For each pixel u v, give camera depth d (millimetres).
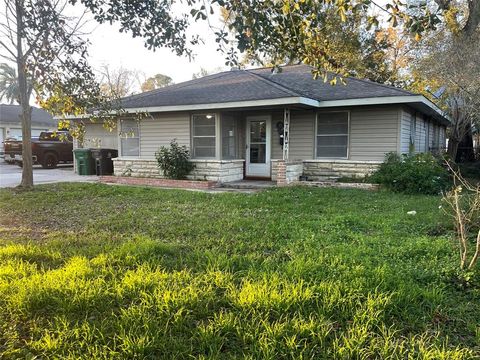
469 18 13734
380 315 2658
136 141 12836
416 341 2398
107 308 2814
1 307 2814
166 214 6469
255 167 12344
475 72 10680
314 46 3785
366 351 2264
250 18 3318
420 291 3033
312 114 11398
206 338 2389
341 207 7066
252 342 2377
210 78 14445
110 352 2238
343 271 3430
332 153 11266
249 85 11852
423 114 13500
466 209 5750
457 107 13172
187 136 11859
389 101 9656
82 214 6688
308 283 3125
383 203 7441
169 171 11648
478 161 15227
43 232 5375
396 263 3736
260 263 3787
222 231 5145
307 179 11398
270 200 7754
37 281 3201
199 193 9016
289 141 11812
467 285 3248
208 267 3582
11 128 26922
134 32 4453
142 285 3127
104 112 6422
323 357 2238
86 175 14695
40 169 17734
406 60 19094
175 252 4176
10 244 4555
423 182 8852
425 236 4781
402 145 10547
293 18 3465
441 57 11672
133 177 12289
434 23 2938
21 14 4988
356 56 19734
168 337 2438
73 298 2877
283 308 2742
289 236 4867
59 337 2408
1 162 22328
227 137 11836
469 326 2582
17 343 2400
